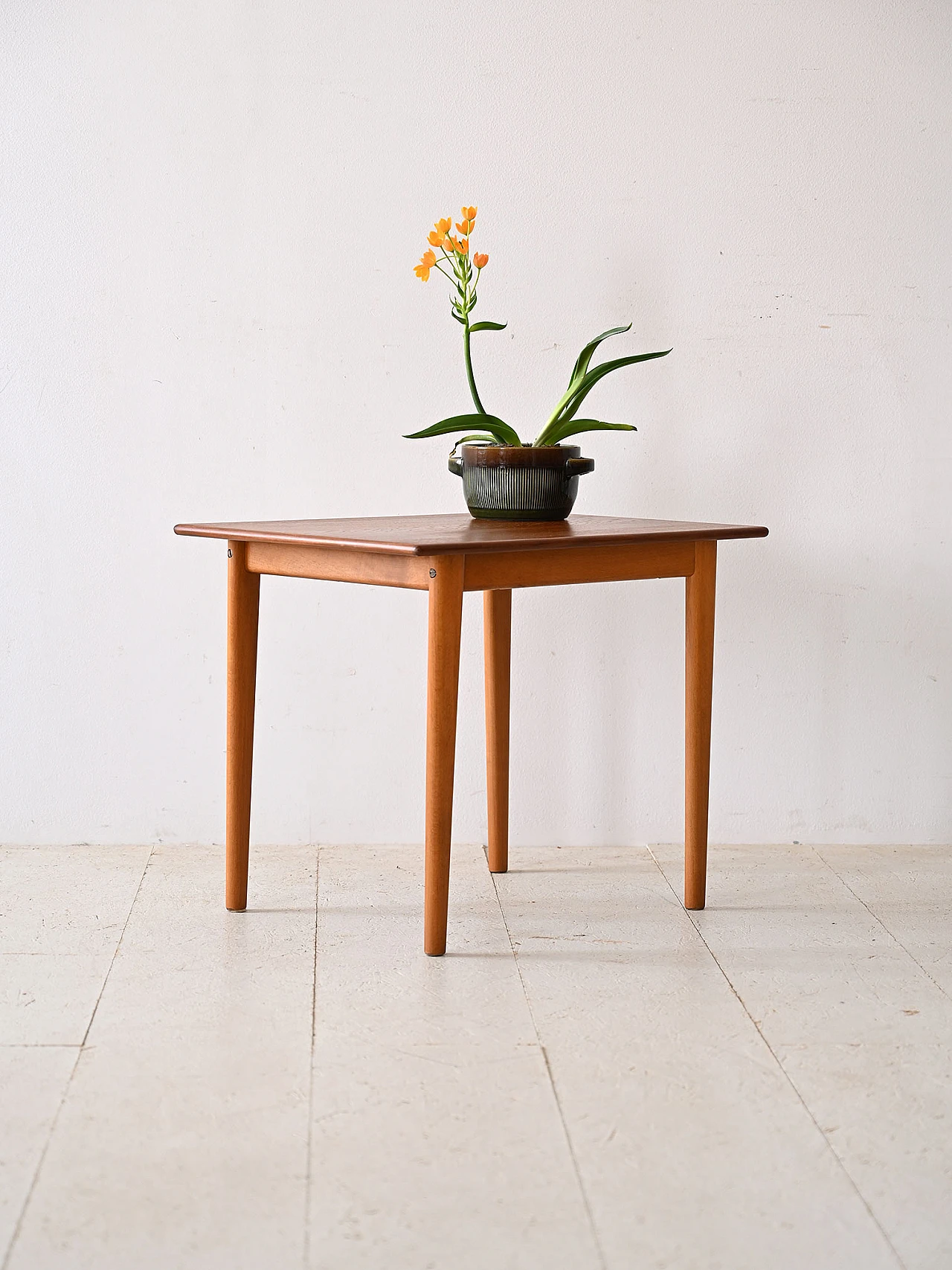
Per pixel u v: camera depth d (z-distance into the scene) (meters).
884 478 2.50
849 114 2.41
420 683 2.51
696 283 2.45
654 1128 1.45
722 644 2.54
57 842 2.53
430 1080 1.56
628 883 2.33
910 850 2.55
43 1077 1.55
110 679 2.49
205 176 2.39
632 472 2.49
